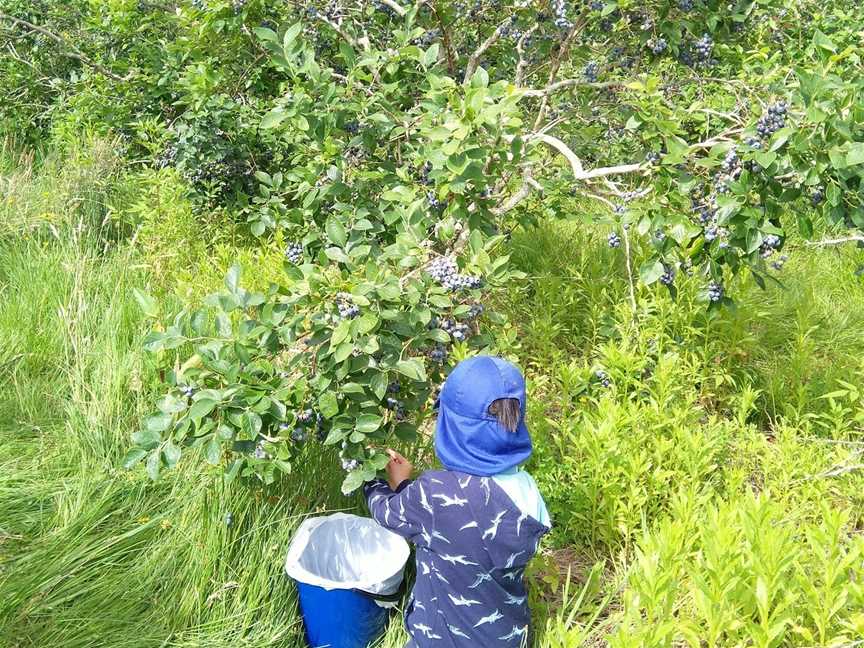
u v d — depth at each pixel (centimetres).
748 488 308
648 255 499
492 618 258
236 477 333
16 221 597
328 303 288
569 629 306
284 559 319
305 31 523
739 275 490
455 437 254
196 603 308
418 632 269
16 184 652
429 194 388
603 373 423
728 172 351
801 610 279
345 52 425
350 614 299
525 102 573
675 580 283
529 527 249
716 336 497
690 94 483
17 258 557
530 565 318
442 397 259
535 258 613
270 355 315
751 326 543
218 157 627
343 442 290
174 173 628
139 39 711
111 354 440
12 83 801
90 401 412
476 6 516
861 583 263
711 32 449
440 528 253
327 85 413
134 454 292
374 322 274
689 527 312
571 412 429
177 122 679
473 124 324
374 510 279
